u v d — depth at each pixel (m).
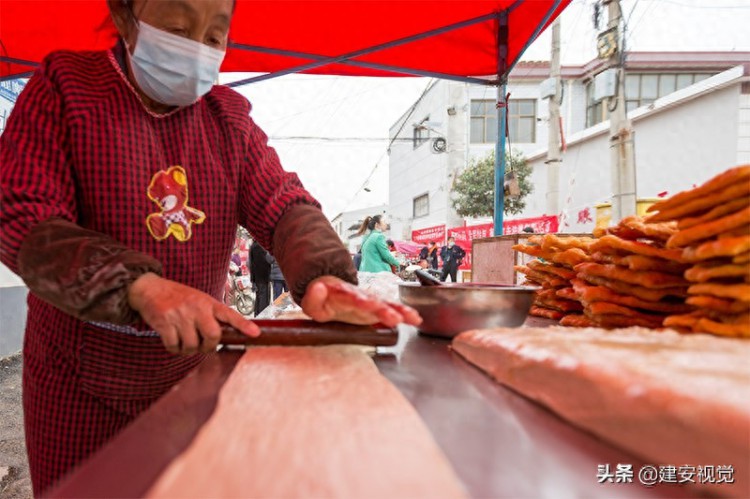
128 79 1.20
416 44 3.51
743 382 0.47
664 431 0.45
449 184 14.98
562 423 0.58
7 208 0.93
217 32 1.21
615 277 1.10
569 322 1.32
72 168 1.11
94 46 3.27
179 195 1.20
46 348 1.15
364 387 0.70
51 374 1.15
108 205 1.12
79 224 1.16
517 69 15.76
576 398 0.56
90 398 1.16
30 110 1.08
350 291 0.95
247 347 1.04
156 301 0.86
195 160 1.24
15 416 3.24
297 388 0.70
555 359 0.62
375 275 3.36
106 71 1.18
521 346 0.72
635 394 0.47
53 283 0.84
